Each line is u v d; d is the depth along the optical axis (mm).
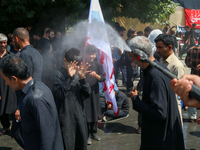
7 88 4258
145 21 9047
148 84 2053
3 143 4086
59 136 2008
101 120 5164
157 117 1945
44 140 1816
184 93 623
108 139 4262
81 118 3010
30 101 1844
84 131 3027
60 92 2814
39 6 7094
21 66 1916
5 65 1903
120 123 5059
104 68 4016
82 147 3041
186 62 5039
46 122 1838
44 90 1938
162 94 1963
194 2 14141
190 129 4688
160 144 2023
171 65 2914
